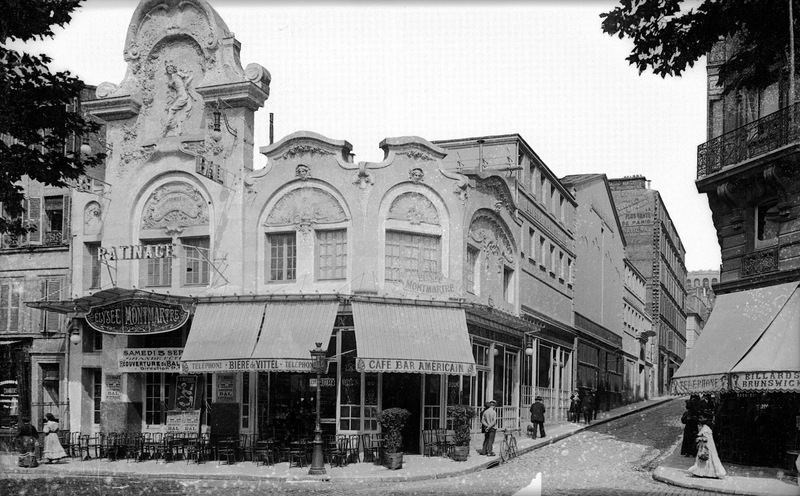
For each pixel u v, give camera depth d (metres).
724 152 23.11
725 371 20.09
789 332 19.61
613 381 50.38
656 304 66.00
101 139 29.61
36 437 24.02
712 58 24.81
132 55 28.11
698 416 21.03
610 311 50.25
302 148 26.16
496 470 22.53
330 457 23.38
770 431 21.23
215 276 26.52
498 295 29.83
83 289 28.19
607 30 21.17
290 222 26.17
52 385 29.20
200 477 21.48
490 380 29.20
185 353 24.88
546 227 36.69
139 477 21.69
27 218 29.70
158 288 27.22
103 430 26.88
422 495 17.88
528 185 34.47
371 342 23.91
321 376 25.19
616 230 52.75
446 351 24.61
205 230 26.86
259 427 25.44
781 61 22.17
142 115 27.92
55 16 19.59
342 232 25.91
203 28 27.39
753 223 22.64
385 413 22.52
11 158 20.22
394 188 25.97
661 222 67.12
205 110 27.23
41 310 29.08
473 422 27.58
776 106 22.70
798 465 18.00
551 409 36.94
